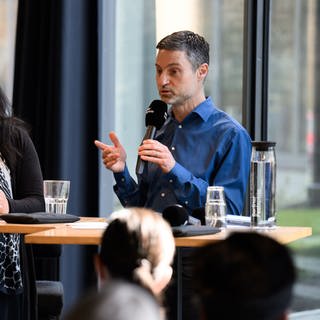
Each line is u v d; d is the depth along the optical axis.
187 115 6.00
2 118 5.66
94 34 8.68
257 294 2.21
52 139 8.65
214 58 11.59
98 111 8.68
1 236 5.47
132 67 9.26
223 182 5.82
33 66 8.84
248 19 8.26
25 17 8.83
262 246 2.25
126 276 3.06
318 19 15.30
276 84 15.30
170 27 8.96
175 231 4.62
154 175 5.95
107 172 8.71
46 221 5.21
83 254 8.54
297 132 15.77
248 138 5.97
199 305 2.28
